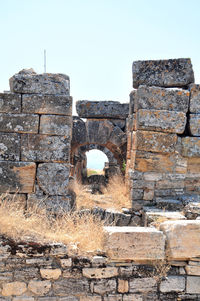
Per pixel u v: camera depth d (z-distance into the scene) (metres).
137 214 7.61
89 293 4.56
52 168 6.88
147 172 7.80
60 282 4.53
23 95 6.76
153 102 7.69
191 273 4.68
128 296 4.58
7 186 6.80
